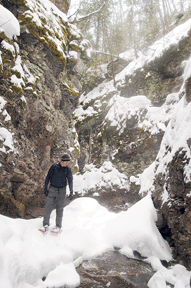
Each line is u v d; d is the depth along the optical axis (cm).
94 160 1153
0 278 167
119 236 337
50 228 325
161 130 833
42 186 573
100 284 228
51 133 565
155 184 432
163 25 1328
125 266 273
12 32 405
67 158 327
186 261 269
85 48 723
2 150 364
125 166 961
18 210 479
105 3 937
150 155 881
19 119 434
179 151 324
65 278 225
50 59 542
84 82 1592
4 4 444
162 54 1040
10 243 220
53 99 584
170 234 346
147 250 304
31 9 464
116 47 1505
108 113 1222
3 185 441
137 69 1224
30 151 486
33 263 214
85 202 469
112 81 1456
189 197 271
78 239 314
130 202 860
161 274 236
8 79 389
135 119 1012
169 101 893
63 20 627
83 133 1377
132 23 1548
